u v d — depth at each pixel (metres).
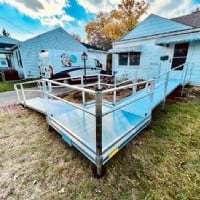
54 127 3.02
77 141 2.29
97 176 2.02
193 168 2.21
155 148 2.72
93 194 1.80
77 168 2.23
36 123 3.83
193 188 1.85
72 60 9.27
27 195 1.78
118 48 10.69
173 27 7.72
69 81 9.33
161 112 4.45
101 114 1.73
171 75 7.97
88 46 17.02
